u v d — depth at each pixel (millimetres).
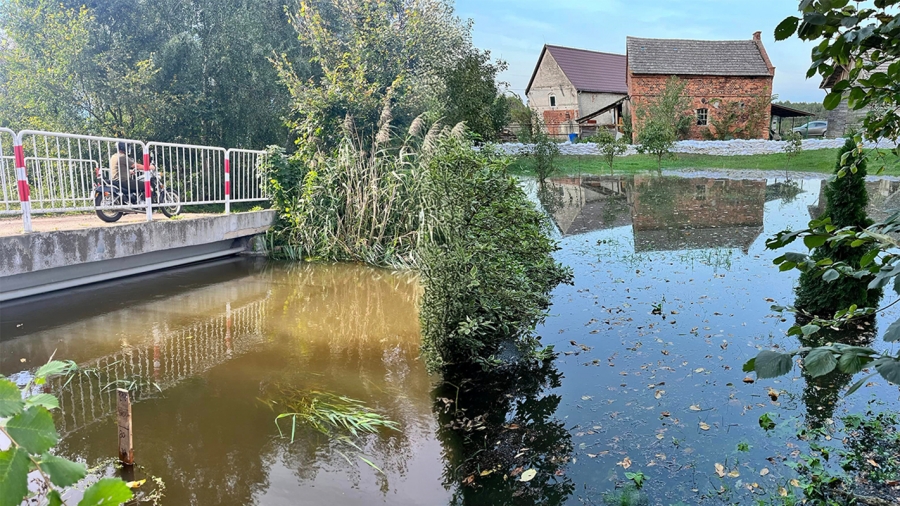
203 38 16031
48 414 872
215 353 5453
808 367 1235
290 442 3779
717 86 38344
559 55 48031
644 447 3566
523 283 5891
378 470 3449
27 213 6633
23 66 14500
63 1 14695
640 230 11750
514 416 4098
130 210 8812
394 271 9258
